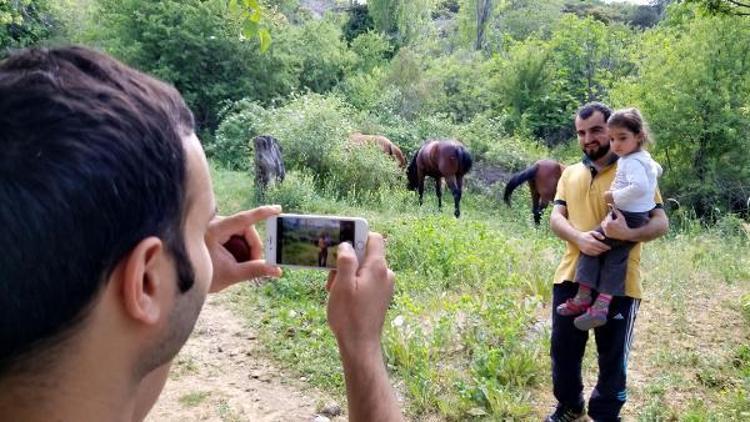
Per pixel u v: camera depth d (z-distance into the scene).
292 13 28.44
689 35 16.00
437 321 4.43
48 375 0.50
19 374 0.49
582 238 2.90
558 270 3.18
